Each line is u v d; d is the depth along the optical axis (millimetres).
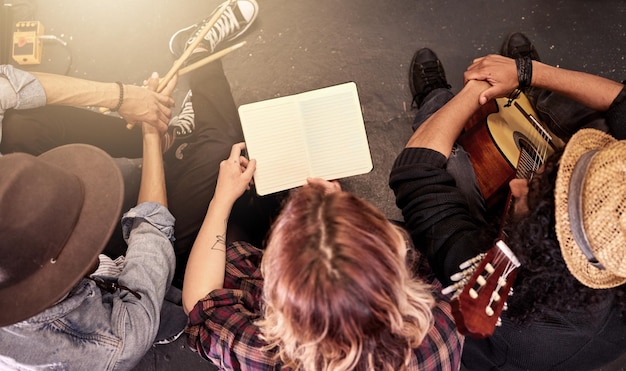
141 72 2205
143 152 1804
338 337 855
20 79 1519
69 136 1767
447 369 1088
